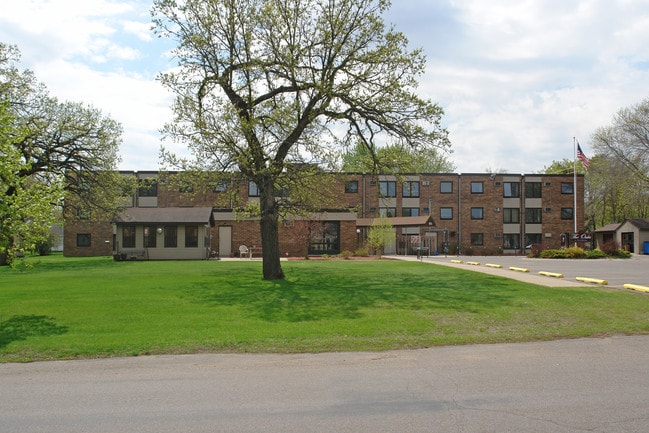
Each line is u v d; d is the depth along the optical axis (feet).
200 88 60.03
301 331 33.63
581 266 90.07
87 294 48.44
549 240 173.88
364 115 62.34
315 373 24.06
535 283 57.41
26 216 37.24
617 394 19.98
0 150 36.68
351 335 32.73
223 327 34.91
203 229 113.91
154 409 18.78
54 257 132.67
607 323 36.40
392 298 46.62
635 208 225.15
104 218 111.34
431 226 145.18
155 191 147.33
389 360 26.71
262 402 19.49
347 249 130.41
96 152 101.35
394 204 166.30
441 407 18.57
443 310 40.57
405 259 111.34
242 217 72.79
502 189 172.14
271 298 46.68
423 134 61.87
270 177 60.13
